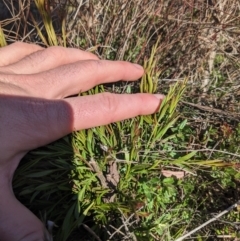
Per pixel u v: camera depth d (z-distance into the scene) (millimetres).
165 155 182
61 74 176
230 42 214
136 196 172
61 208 177
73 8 209
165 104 179
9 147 157
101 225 172
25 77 172
